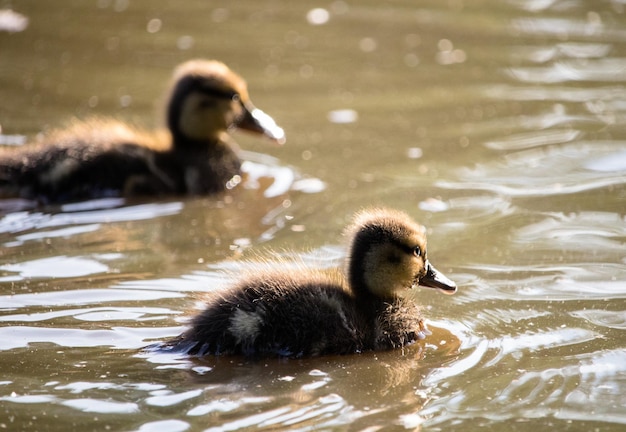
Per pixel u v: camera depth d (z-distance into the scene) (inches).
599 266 439.2
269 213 510.6
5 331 369.1
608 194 524.4
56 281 418.3
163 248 461.7
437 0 905.5
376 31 825.5
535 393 331.0
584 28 829.2
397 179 552.4
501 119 647.1
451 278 429.1
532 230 479.8
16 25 813.9
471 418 314.3
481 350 365.1
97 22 829.8
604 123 636.1
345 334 367.6
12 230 482.6
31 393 323.3
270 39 800.3
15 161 533.6
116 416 309.0
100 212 513.0
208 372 343.0
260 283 373.7
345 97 688.4
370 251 389.4
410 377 343.6
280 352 360.8
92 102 660.1
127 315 386.0
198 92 567.5
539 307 401.1
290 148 604.4
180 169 553.0
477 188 537.3
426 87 707.4
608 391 332.5
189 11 869.2
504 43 797.2
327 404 321.7
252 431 301.7
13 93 672.4
